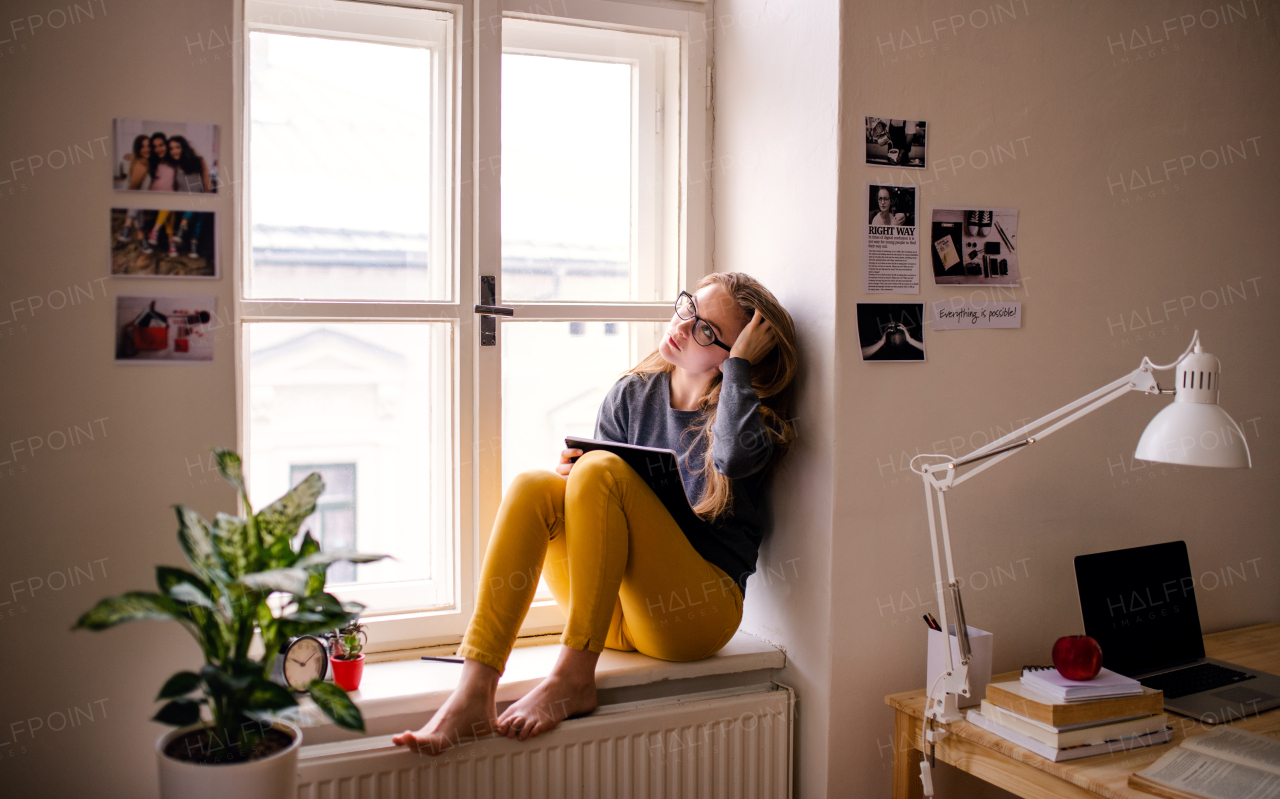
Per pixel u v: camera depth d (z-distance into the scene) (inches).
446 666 63.9
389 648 66.1
